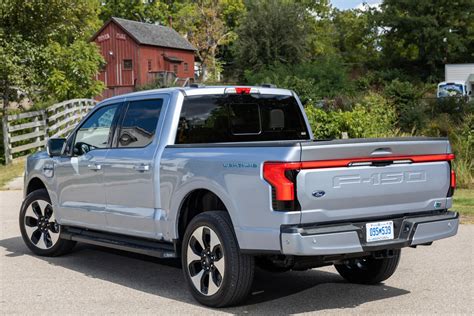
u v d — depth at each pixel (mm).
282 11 65125
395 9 76438
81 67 29578
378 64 78625
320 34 90312
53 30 25672
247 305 6223
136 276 7535
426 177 6117
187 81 62000
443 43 73625
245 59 65938
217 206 6508
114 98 7680
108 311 6062
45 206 8594
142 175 6895
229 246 5859
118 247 7246
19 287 7016
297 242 5352
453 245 9000
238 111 7301
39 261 8391
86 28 29844
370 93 26766
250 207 5668
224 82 66562
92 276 7531
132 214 7031
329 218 5578
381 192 5809
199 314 5930
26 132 25953
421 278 7242
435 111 25234
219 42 80000
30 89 25078
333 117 18062
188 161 6332
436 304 6184
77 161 7848
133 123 7273
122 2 83562
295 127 7707
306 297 6531
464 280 7109
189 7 80812
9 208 13500
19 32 24875
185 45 70688
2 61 23594
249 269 5883
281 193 5414
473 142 18891
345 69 53781
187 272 6316
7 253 8906
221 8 82688
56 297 6594
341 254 5785
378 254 5965
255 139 7383
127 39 63781
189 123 6945
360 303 6273
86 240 7816
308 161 5461
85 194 7766
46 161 8477
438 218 6125
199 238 6176
